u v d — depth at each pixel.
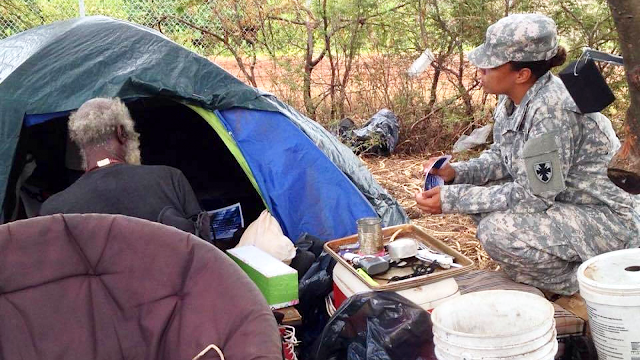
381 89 6.86
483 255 4.00
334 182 3.46
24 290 1.75
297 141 3.45
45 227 1.81
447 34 6.48
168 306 1.77
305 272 3.10
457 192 2.99
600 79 2.61
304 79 6.93
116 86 3.23
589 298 2.24
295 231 3.41
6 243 1.76
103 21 3.75
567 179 2.95
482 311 2.25
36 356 1.72
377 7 6.66
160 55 3.41
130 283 1.80
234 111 3.41
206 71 3.43
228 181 4.39
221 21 7.27
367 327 2.36
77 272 1.81
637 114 1.62
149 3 7.72
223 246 3.39
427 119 6.71
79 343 1.76
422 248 2.91
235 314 1.67
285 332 2.58
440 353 2.09
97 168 2.73
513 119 2.98
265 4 7.20
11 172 3.22
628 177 1.74
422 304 2.52
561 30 6.03
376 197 3.85
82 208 2.60
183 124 4.68
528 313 2.21
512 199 2.92
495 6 6.23
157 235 1.83
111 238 1.83
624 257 2.44
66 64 3.34
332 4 6.80
